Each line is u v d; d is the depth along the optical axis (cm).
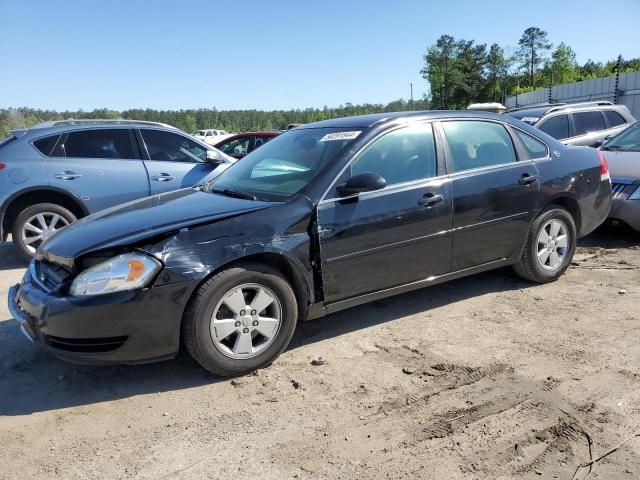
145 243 332
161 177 716
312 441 290
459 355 385
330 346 408
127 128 718
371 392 339
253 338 368
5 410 333
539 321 440
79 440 299
